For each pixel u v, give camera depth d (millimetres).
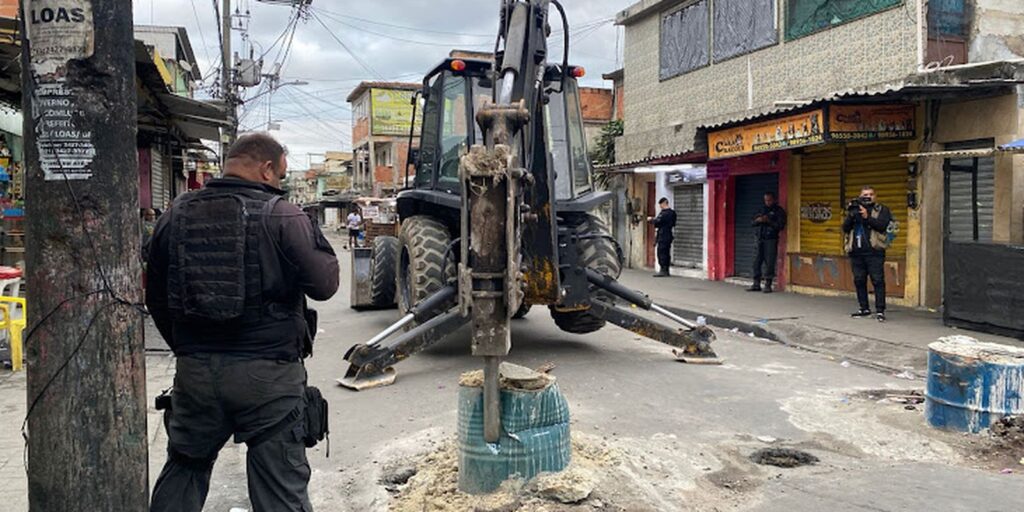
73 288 2475
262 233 2926
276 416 2990
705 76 16516
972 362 5355
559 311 8164
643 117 19047
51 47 2420
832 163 13023
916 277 11336
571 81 8922
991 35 11281
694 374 7574
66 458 2500
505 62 5578
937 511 4078
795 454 5141
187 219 2965
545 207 6660
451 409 6270
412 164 10062
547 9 6219
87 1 2449
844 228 10672
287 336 3020
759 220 13828
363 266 12625
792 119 11352
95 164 2480
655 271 18375
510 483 4066
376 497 4371
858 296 10727
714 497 4340
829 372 7730
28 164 2477
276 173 3186
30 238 2484
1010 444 5109
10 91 10336
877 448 5223
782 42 14172
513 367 4402
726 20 15727
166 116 15438
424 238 8203
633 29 19344
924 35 11172
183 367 2969
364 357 7141
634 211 19141
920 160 11055
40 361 2482
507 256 3822
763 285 14922
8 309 7336
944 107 10648
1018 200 9836
